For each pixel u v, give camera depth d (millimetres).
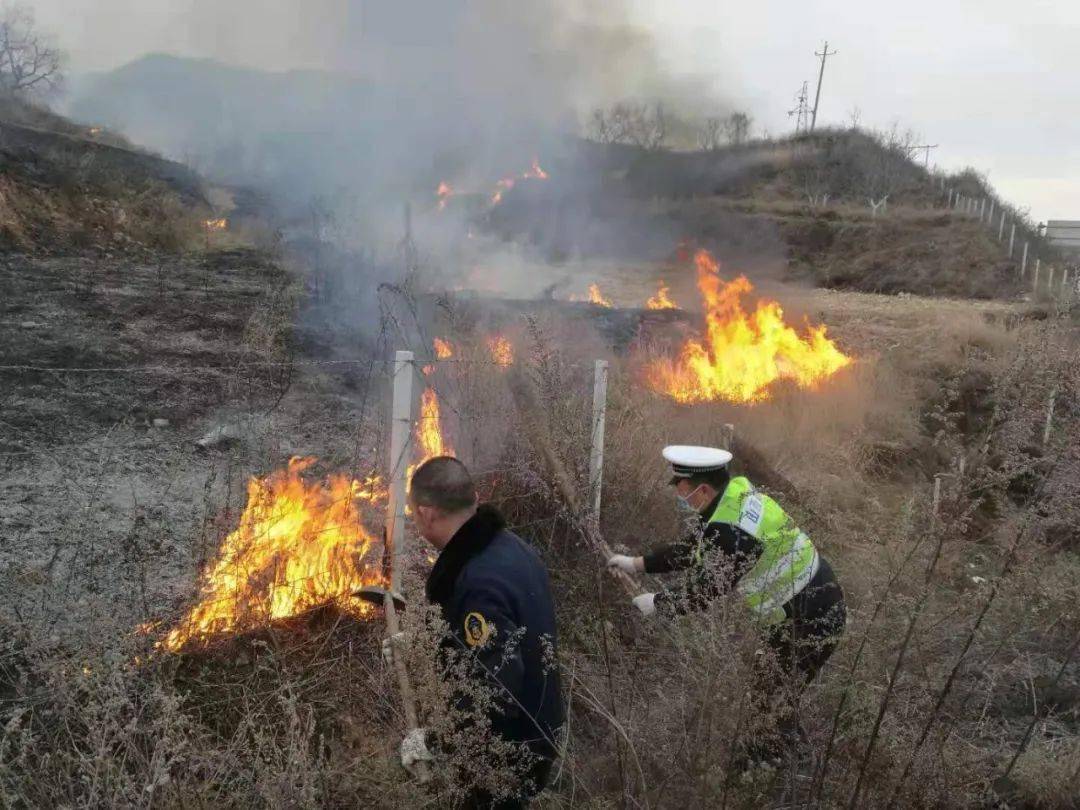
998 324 11070
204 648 3078
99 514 4383
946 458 7258
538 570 2682
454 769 2373
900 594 2959
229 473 3758
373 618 3465
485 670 2416
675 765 2648
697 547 2996
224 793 2449
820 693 3051
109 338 8188
